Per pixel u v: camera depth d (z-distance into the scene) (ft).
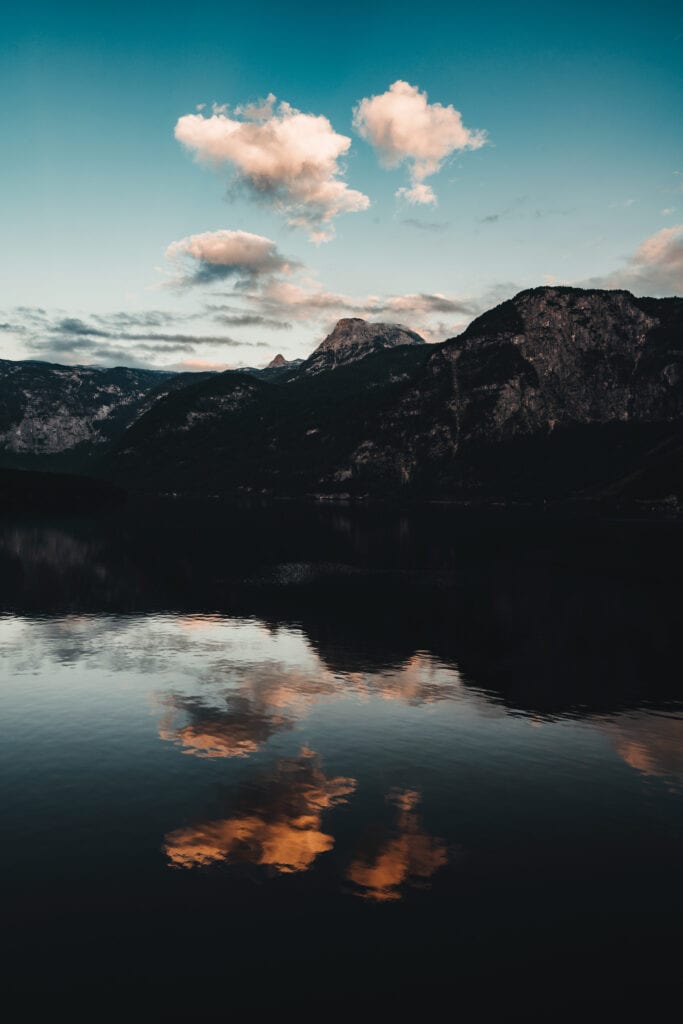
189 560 369.91
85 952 62.80
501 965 62.34
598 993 59.16
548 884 75.66
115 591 272.51
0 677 154.40
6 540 439.22
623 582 310.24
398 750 115.65
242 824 87.81
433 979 60.29
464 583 305.12
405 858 80.48
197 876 75.56
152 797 95.09
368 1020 55.62
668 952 64.59
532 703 143.13
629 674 166.81
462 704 141.59
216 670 164.25
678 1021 56.18
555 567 360.28
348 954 63.31
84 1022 54.65
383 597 269.03
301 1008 56.59
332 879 75.61
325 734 122.62
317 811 92.12
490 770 108.06
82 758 108.78
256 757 110.83
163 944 64.13
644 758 114.32
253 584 296.71
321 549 438.81
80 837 83.46
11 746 113.50
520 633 209.56
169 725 125.29
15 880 73.87
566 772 107.96
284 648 187.52
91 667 164.35
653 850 83.66
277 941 64.85
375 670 167.12
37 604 242.58
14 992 57.82
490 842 84.79
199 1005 56.80
